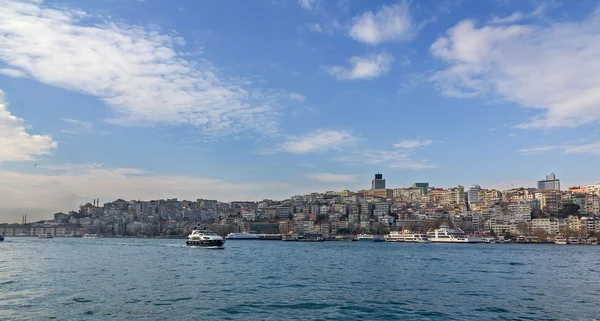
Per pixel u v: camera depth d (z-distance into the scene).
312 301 65.56
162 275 96.81
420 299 67.69
